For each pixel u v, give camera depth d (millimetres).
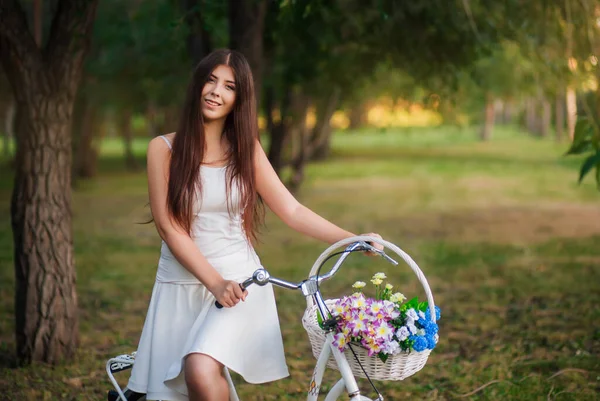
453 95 9695
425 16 8188
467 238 13109
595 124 5074
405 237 13328
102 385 5387
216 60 3340
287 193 3539
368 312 2990
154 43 13648
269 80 13422
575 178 25266
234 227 3395
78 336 5945
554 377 5508
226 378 3410
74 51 5582
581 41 6191
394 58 9133
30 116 5562
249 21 8625
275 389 5414
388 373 3014
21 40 5438
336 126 41438
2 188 22453
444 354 6254
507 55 14141
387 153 40656
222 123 3416
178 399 3328
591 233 13398
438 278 9609
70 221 5844
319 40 8836
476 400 5141
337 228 3453
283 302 8258
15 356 5977
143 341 3445
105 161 34500
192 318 3379
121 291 8836
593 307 7730
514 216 16094
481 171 28656
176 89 15508
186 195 3277
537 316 7453
